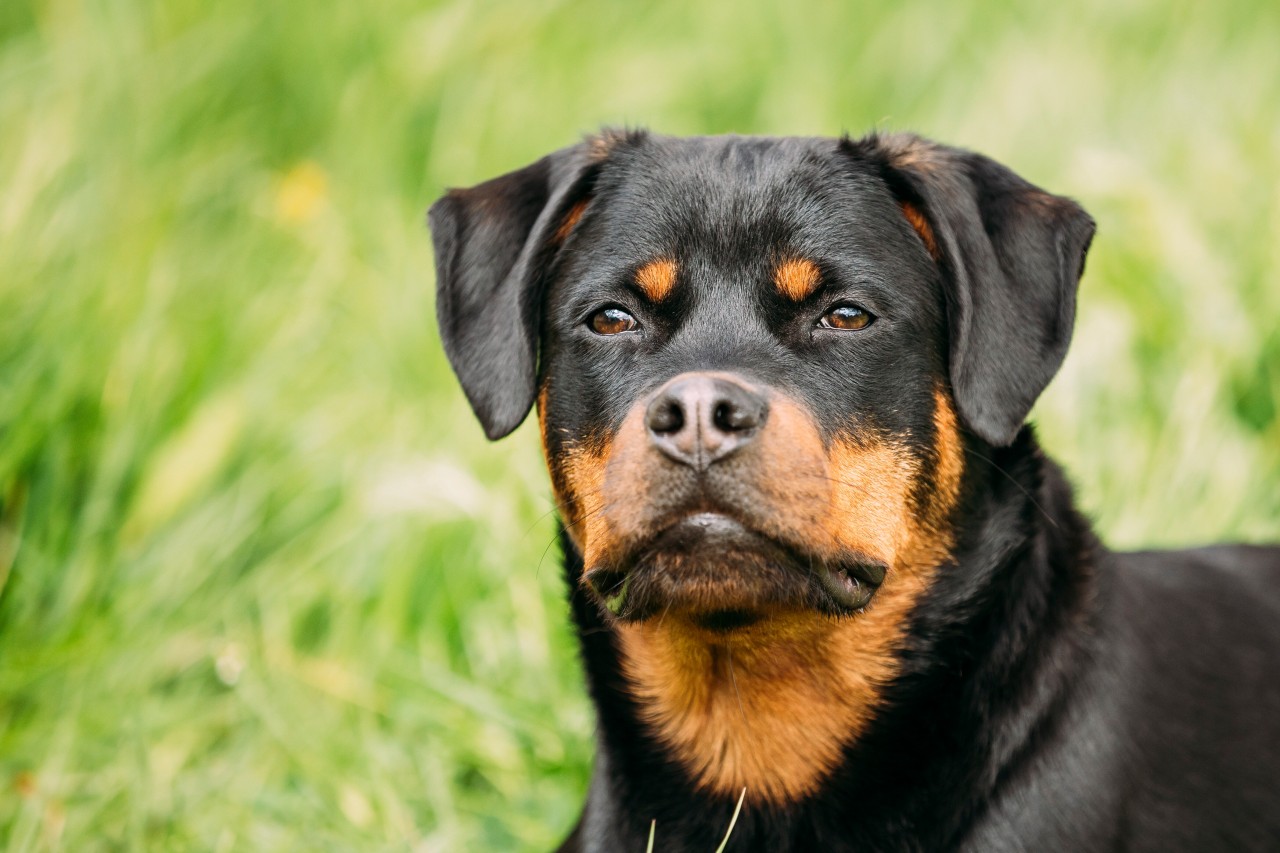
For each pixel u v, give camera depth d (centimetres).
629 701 468
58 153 734
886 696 442
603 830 471
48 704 592
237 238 846
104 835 553
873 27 1097
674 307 441
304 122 966
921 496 438
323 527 676
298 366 746
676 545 392
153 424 664
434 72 965
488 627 634
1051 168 899
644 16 1098
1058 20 1091
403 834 548
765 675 443
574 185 471
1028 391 438
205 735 611
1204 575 517
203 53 917
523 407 459
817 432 408
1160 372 737
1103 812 424
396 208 883
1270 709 486
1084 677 435
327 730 605
